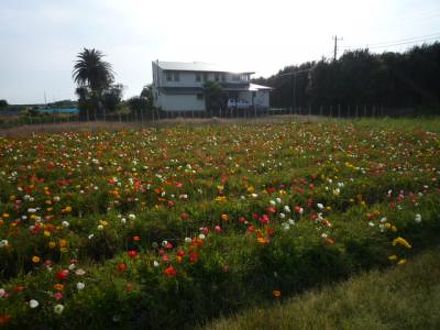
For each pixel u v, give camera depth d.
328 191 7.20
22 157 10.28
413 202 6.55
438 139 14.05
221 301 4.02
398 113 37.06
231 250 4.70
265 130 18.22
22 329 3.32
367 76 40.84
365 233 5.30
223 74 52.81
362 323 3.56
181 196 6.67
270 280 4.39
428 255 4.99
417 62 38.22
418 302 3.96
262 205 6.32
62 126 21.09
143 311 3.72
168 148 12.45
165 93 46.91
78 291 3.70
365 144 13.34
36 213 6.07
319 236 5.07
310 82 47.78
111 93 46.25
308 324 3.58
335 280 4.57
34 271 4.41
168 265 4.21
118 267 4.10
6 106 63.19
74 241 4.99
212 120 25.81
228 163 10.05
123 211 6.45
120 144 13.23
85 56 46.91
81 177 8.20
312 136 15.52
